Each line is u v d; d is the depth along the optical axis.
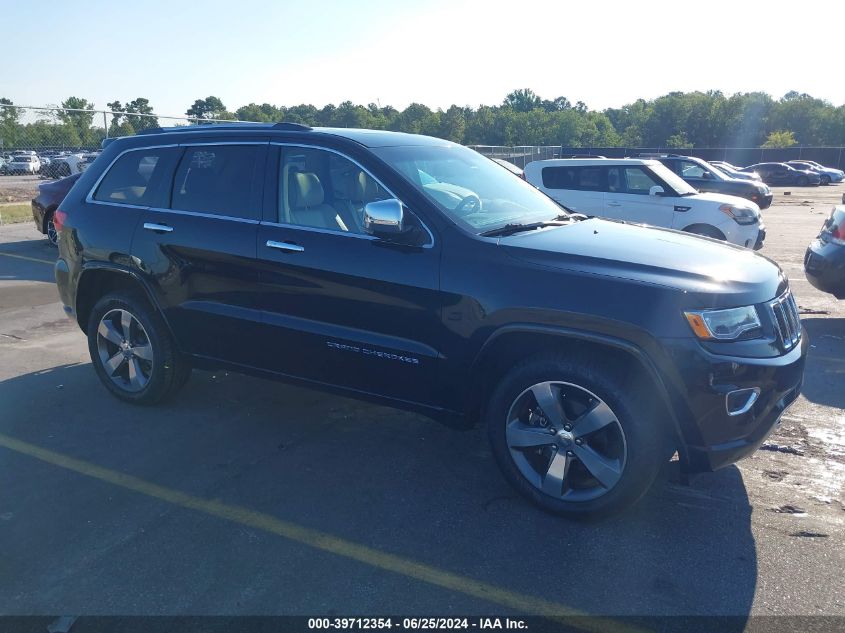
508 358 3.78
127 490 3.86
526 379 3.54
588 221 4.47
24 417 4.84
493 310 3.52
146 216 4.71
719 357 3.21
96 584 3.05
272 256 4.15
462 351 3.65
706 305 3.24
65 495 3.80
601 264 3.46
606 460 3.43
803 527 3.51
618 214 11.37
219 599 2.95
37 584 3.05
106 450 4.35
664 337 3.21
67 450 4.34
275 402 5.15
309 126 4.46
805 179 40.84
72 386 5.45
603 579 3.09
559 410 3.49
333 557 3.25
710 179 15.60
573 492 3.55
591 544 3.36
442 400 3.82
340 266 3.93
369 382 4.03
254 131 4.46
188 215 4.54
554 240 3.76
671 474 4.07
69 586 3.03
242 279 4.30
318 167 4.21
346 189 4.11
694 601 2.95
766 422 3.41
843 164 52.41
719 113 95.06
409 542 3.38
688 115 96.12
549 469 3.55
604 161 11.57
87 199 5.06
